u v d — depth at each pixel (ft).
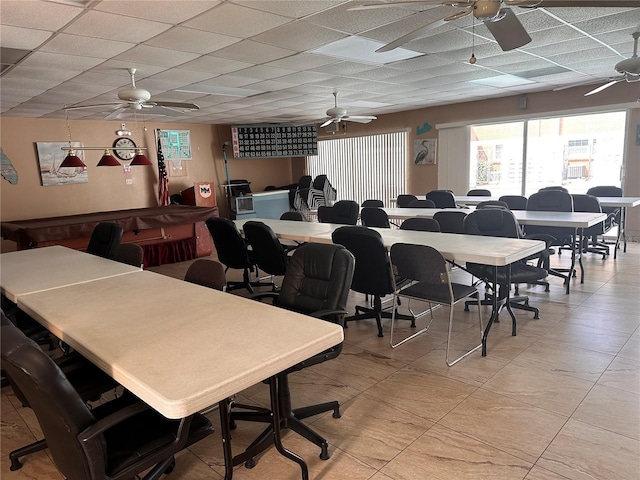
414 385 9.16
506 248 10.41
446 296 10.05
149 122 29.68
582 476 6.31
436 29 12.09
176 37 11.73
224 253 15.88
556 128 25.72
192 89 19.43
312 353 5.45
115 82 16.93
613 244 20.75
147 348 5.43
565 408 8.03
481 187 28.66
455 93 23.47
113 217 20.72
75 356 7.09
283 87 19.71
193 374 4.66
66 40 11.50
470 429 7.55
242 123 33.30
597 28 12.66
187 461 7.13
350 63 15.60
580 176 25.49
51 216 25.84
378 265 10.89
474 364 9.94
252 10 10.10
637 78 14.61
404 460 6.87
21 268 10.69
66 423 4.33
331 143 35.76
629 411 7.85
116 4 9.30
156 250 22.27
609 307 13.15
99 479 4.54
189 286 8.50
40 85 16.65
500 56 15.57
